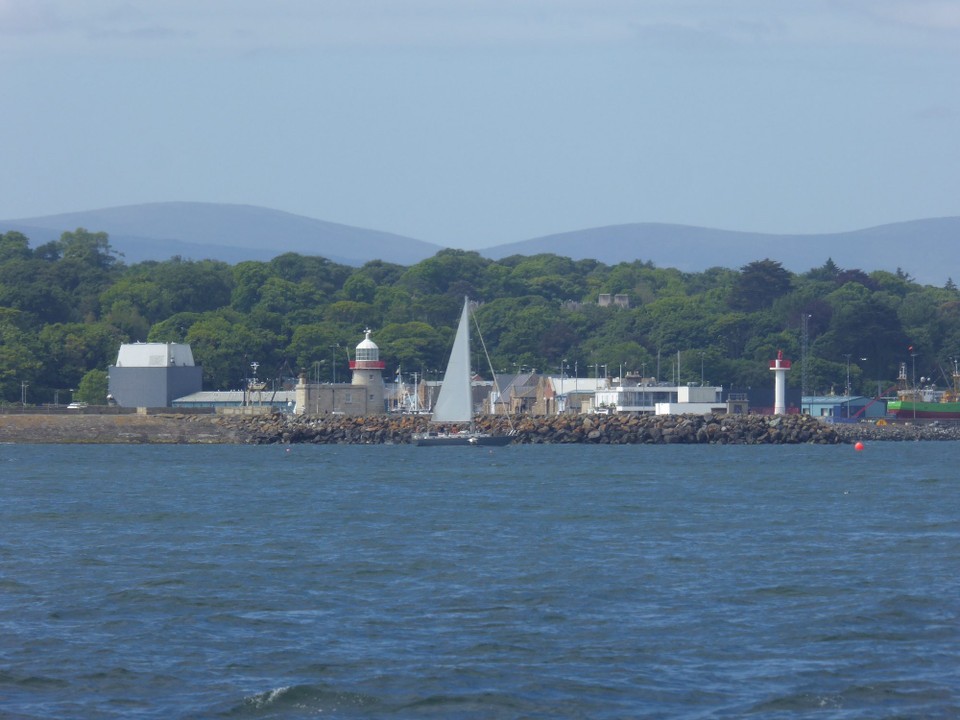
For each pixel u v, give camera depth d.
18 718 156.38
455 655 184.88
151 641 193.88
